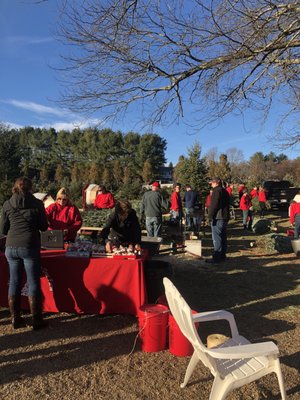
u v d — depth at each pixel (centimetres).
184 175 1788
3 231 455
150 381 358
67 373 370
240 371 295
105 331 465
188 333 306
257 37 496
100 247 507
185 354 405
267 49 503
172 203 1427
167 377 365
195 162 1786
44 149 6612
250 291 641
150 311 416
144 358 401
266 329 481
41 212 455
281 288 660
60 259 488
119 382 356
